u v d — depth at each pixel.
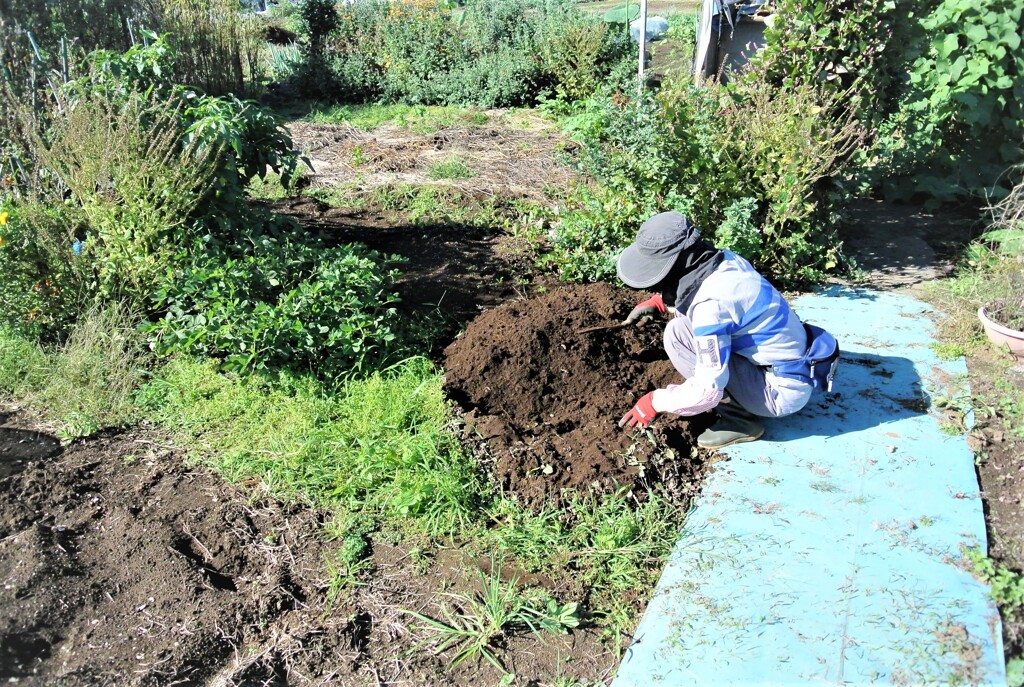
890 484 4.11
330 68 13.48
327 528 3.97
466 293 6.03
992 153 8.03
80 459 4.41
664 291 4.06
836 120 6.53
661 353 5.30
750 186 6.41
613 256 6.06
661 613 3.43
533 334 5.04
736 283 3.97
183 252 5.49
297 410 4.70
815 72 6.51
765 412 4.35
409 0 14.91
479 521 3.99
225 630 3.38
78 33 9.61
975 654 3.14
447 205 7.76
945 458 4.29
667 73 6.82
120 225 5.52
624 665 3.21
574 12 13.88
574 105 12.12
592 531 3.91
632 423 4.41
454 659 3.29
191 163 5.62
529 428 4.60
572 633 3.42
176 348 5.12
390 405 4.65
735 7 10.98
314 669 3.24
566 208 7.08
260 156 6.19
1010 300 5.45
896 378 5.03
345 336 4.88
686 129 6.34
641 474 4.17
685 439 4.49
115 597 3.53
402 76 13.38
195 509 4.06
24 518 3.96
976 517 3.86
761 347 4.15
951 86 7.75
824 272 6.60
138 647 3.28
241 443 4.49
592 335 5.15
